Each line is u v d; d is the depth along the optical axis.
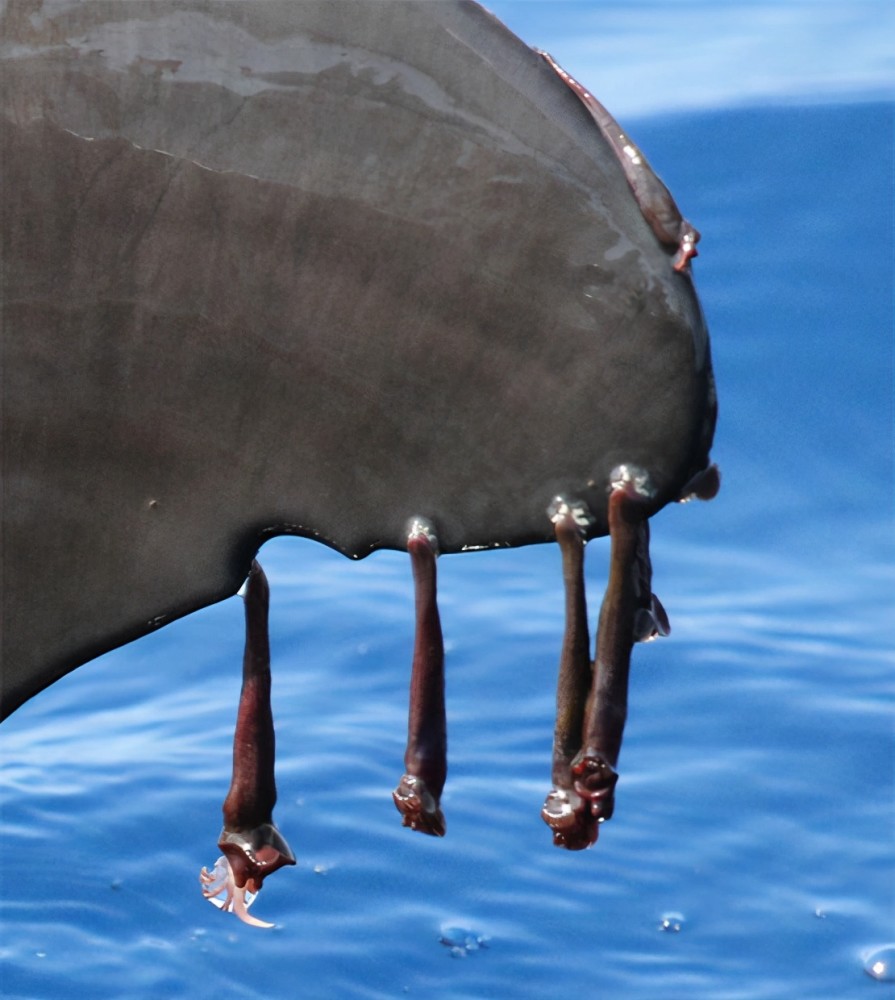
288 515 3.98
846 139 21.20
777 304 20.02
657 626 4.16
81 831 14.51
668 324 3.72
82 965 13.16
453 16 3.69
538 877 13.98
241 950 13.34
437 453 3.87
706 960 13.09
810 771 14.81
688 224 3.71
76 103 3.75
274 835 4.61
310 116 3.71
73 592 4.08
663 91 21.84
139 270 3.82
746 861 14.00
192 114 3.73
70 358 3.90
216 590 4.06
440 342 3.79
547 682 15.85
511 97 3.69
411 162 3.70
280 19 3.69
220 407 3.91
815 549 17.48
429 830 4.18
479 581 17.41
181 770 15.16
